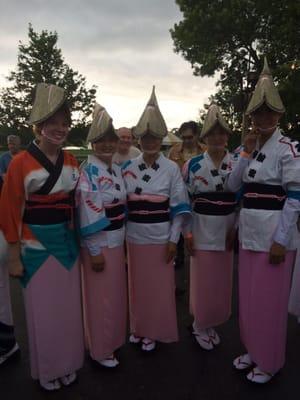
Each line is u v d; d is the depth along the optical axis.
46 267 2.48
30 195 2.42
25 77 26.91
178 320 3.69
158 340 3.05
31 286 2.50
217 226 2.94
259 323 2.63
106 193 2.68
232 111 16.33
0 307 2.87
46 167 2.40
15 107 27.33
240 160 2.65
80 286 2.70
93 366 2.92
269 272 2.56
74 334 2.64
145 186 2.84
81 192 2.55
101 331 2.81
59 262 2.51
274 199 2.50
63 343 2.59
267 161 2.48
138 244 2.91
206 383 2.71
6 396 2.60
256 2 17.92
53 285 2.51
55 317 2.54
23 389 2.67
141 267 2.95
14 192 2.40
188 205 2.91
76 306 2.64
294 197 2.41
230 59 21.34
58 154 2.48
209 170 2.89
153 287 2.95
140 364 2.94
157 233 2.87
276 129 2.53
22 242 2.49
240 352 3.10
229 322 3.60
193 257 3.07
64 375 2.63
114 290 2.79
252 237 2.58
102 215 2.60
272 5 17.78
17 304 4.07
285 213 2.43
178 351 3.12
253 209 2.56
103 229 2.69
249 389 2.64
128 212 2.94
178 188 2.88
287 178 2.41
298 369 2.88
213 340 3.19
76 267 2.63
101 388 2.67
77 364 2.69
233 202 2.95
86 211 2.56
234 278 4.67
